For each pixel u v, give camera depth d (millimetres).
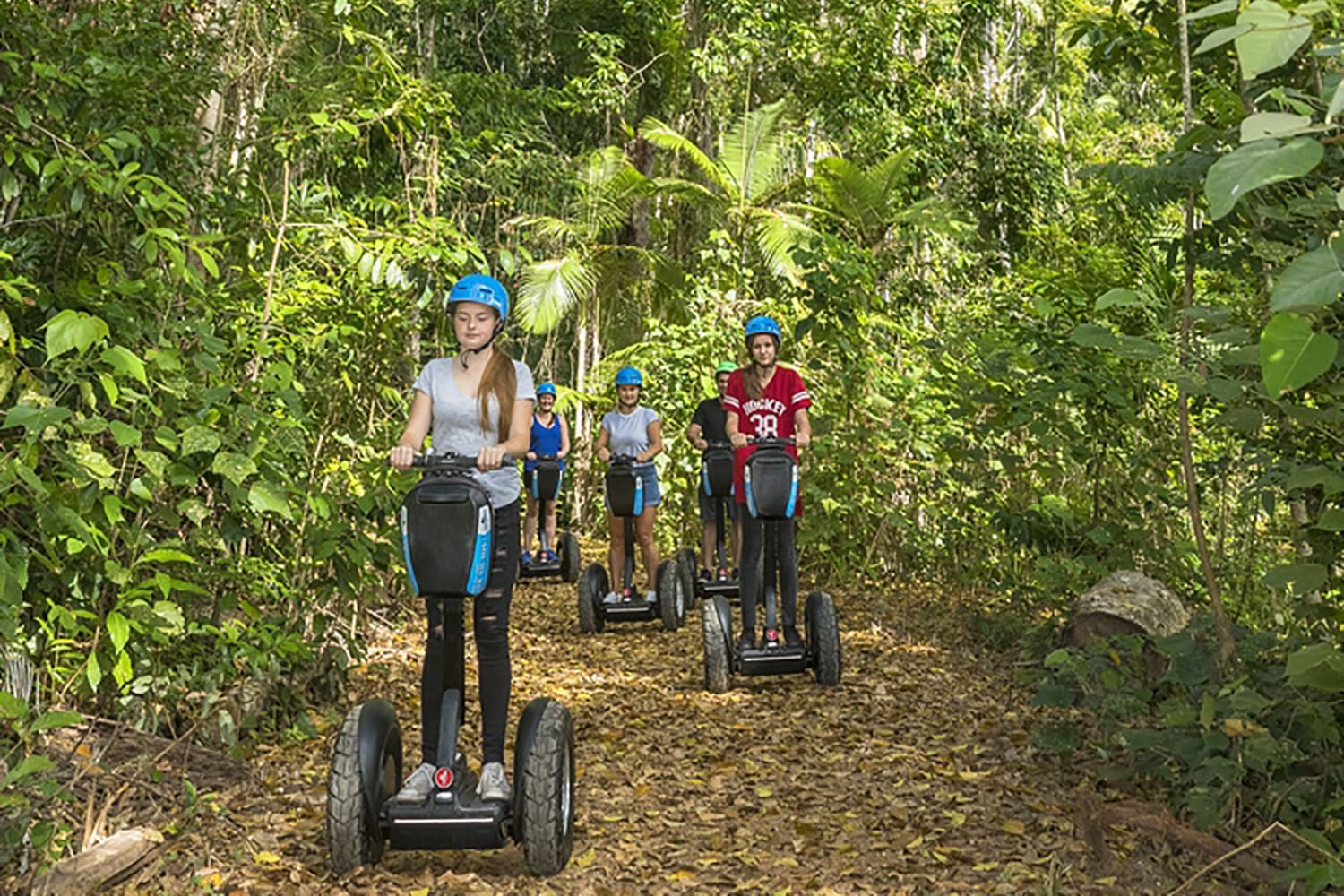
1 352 3678
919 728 5715
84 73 4805
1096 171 4191
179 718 4953
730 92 18875
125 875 3611
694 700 6469
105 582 4621
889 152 16250
